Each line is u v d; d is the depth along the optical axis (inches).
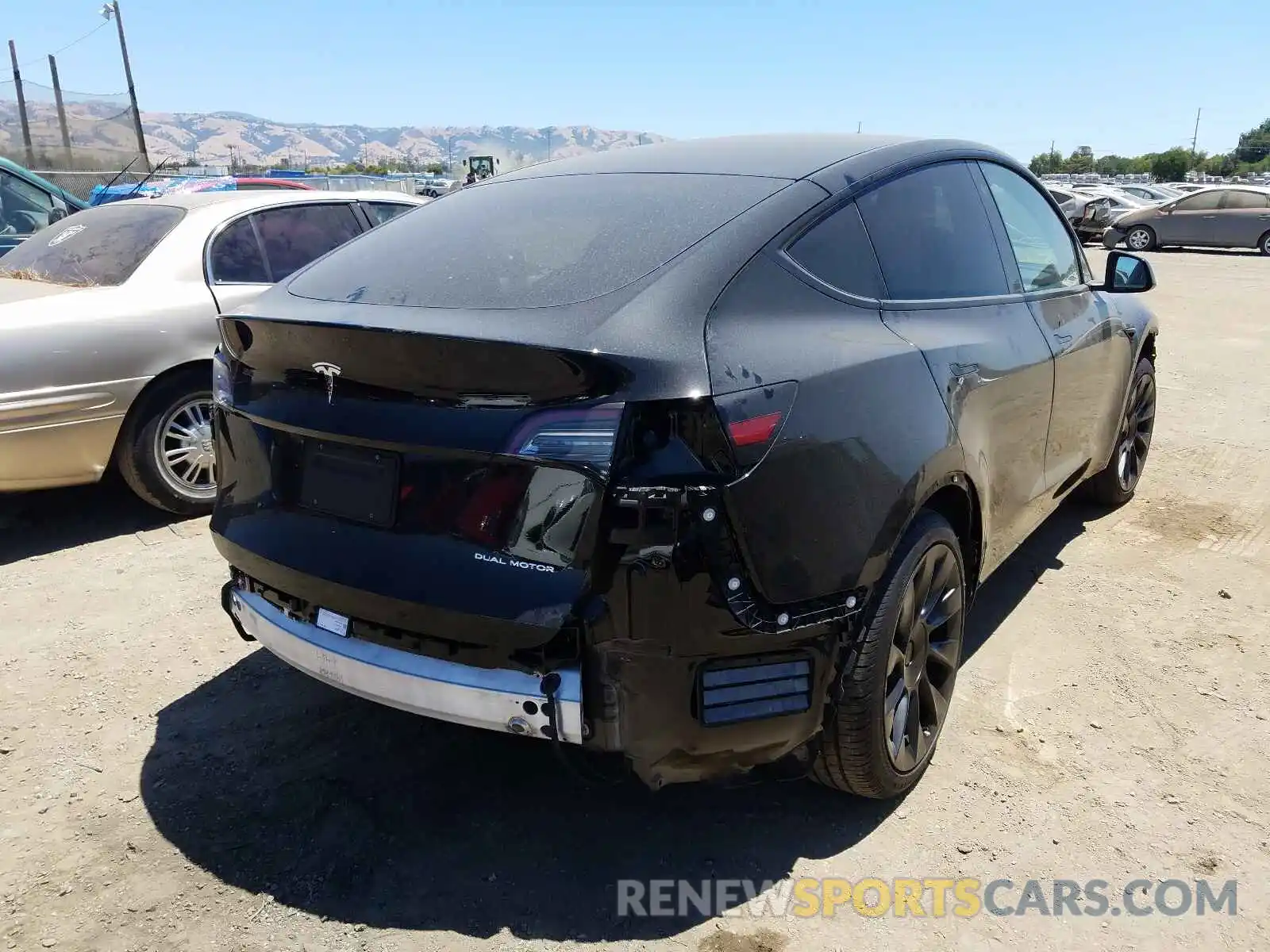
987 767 113.0
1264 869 96.7
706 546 78.0
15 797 107.7
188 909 91.8
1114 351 165.2
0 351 161.9
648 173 113.4
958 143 131.4
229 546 101.0
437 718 86.3
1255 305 506.3
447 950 87.1
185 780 111.3
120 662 137.4
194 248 192.7
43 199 321.4
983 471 113.0
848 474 88.6
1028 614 151.6
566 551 78.7
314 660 93.4
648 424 77.4
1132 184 1288.1
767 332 88.3
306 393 92.3
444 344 79.4
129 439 181.0
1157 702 126.5
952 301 116.6
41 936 88.4
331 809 106.2
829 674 89.4
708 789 109.8
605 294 86.2
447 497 82.9
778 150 115.7
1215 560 171.9
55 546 180.5
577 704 80.3
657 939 88.3
